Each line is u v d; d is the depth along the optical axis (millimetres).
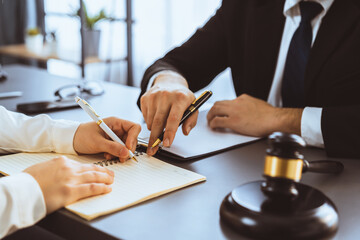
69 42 4328
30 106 1320
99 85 1670
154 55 3828
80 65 3477
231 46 1603
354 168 886
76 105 1367
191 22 3494
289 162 597
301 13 1355
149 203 688
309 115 1047
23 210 639
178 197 715
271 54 1481
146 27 3812
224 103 1174
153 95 1035
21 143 931
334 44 1282
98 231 600
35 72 1977
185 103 1005
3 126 951
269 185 621
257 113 1116
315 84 1326
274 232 552
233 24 1597
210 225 617
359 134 969
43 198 654
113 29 4020
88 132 907
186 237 583
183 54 1577
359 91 1258
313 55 1312
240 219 583
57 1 4258
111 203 668
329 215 577
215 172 845
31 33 3826
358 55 1249
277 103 1517
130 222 623
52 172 689
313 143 1039
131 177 782
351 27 1267
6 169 819
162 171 820
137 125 944
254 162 910
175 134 1046
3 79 1785
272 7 1484
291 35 1458
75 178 693
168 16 3621
